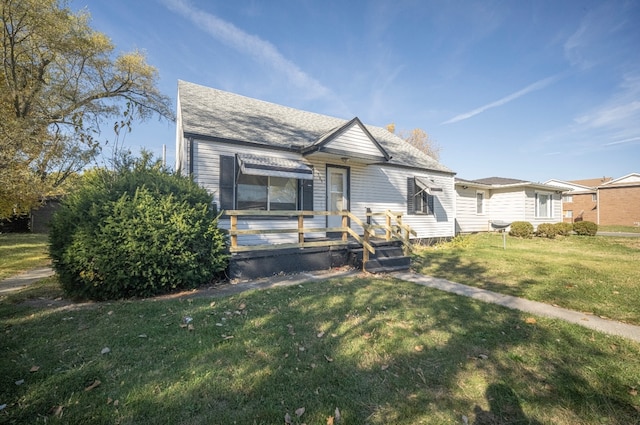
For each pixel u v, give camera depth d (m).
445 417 2.23
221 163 8.55
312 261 7.83
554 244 13.77
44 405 2.36
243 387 2.59
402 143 16.45
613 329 3.92
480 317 4.29
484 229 19.94
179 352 3.20
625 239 15.64
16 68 13.23
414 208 13.41
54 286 6.24
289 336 3.61
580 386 2.64
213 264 6.24
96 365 2.94
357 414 2.26
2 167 10.12
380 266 7.77
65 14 13.34
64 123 12.88
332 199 11.02
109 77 17.02
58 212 5.61
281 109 13.46
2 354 3.16
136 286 5.40
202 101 10.91
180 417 2.22
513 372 2.85
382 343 3.43
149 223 5.43
